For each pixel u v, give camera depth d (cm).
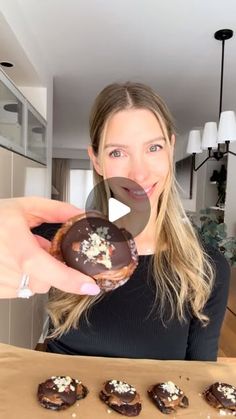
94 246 24
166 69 161
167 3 104
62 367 46
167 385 42
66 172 494
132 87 44
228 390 43
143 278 47
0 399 39
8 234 21
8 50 110
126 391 41
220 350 114
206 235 134
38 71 134
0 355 48
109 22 116
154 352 48
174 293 48
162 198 47
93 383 43
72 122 295
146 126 42
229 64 154
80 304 46
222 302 51
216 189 289
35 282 21
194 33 124
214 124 132
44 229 29
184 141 337
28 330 123
